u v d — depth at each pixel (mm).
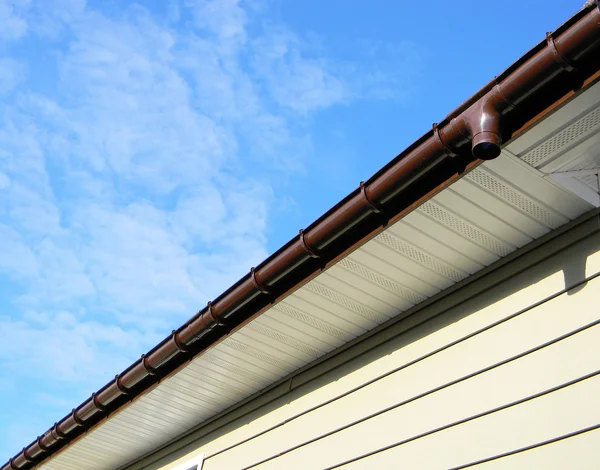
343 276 4039
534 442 3127
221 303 4422
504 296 3670
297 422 4766
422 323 4137
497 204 3406
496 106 2842
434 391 3797
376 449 3963
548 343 3305
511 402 3330
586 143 3023
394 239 3689
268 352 4934
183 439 6305
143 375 5285
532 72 2701
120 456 7066
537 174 3184
